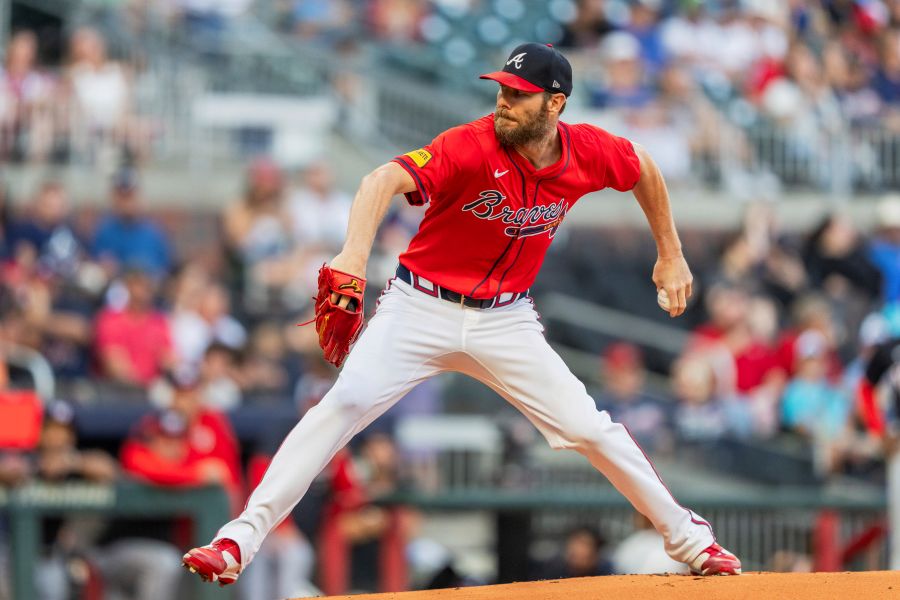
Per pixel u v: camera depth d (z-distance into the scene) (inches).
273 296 1690.5
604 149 627.2
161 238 1701.5
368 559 1299.2
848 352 1807.3
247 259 1720.0
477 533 1628.9
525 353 635.5
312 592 1214.9
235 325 1599.4
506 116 590.2
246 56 2148.1
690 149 2155.5
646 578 656.4
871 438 1392.7
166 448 1159.6
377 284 1758.1
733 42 2329.0
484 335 630.5
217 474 1167.6
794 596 617.3
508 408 1691.7
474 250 618.2
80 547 1212.5
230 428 1317.7
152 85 2009.1
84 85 1941.4
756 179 2175.2
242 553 600.4
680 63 2303.2
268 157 2016.5
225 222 1828.2
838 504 1321.4
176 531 1214.9
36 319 1437.0
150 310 1489.9
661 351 1859.0
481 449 1498.5
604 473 657.6
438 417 1589.6
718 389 1642.5
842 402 1605.6
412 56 2298.2
